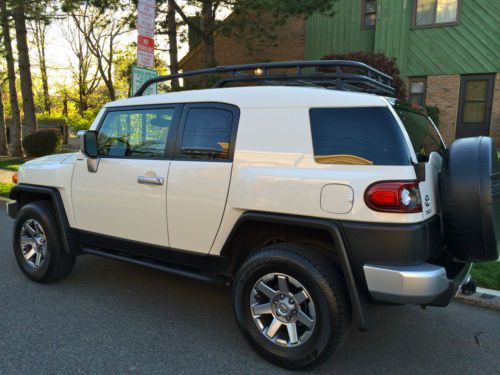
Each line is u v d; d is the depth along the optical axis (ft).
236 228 10.37
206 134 11.19
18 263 15.31
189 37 44.78
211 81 38.63
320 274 9.27
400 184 8.70
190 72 13.02
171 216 11.55
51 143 50.24
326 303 9.20
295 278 9.56
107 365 9.99
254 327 10.25
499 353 10.93
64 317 12.42
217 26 39.88
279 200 9.78
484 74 46.65
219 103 11.10
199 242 11.21
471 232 9.12
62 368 9.82
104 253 13.52
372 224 8.86
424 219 9.01
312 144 9.68
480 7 45.91
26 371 9.68
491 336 11.78
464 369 10.18
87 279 15.47
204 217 10.97
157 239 11.97
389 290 8.70
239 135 10.57
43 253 14.67
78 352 10.53
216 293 14.44
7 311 12.73
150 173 11.91
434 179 9.76
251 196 10.13
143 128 12.56
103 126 13.60
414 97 50.67
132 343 11.02
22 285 14.75
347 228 9.04
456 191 9.15
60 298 13.75
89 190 13.30
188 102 11.72
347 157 9.29
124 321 12.25
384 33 50.31
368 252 8.91
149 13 20.67
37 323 12.00
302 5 35.17
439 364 10.37
